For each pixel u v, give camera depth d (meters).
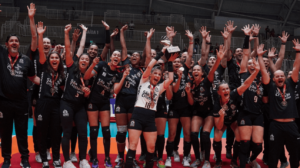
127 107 5.76
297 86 5.99
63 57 6.46
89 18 26.03
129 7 28.17
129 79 5.86
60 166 5.43
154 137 4.99
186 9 28.83
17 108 5.34
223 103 5.72
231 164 6.10
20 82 5.36
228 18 27.88
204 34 6.77
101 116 5.78
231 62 6.57
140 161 6.33
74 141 6.12
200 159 6.19
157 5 28.42
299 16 28.75
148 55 6.00
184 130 6.16
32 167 5.58
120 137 5.66
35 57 6.01
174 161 6.52
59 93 5.53
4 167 5.34
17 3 26.16
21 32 21.62
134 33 22.23
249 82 5.43
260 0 27.89
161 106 5.95
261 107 5.82
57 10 25.59
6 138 5.40
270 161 5.53
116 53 5.77
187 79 6.30
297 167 5.47
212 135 10.27
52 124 5.41
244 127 5.61
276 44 22.98
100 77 5.73
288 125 5.39
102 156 6.63
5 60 5.33
